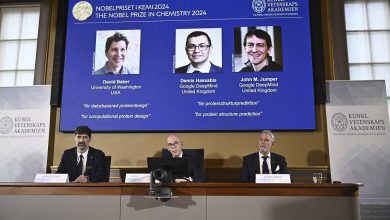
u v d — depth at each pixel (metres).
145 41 4.48
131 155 4.37
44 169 4.28
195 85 4.34
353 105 4.23
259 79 4.30
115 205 2.56
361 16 4.76
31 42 4.99
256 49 4.36
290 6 4.44
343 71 4.55
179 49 4.43
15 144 4.36
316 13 4.43
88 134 3.48
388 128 4.15
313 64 4.33
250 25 4.42
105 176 3.48
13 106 4.44
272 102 4.25
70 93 4.41
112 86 4.40
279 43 4.36
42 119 4.40
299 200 2.50
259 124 4.22
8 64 4.96
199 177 3.49
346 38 4.66
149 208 2.54
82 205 2.58
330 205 2.49
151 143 4.38
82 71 4.46
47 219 2.58
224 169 4.29
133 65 4.43
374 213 3.99
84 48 4.51
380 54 4.67
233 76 4.32
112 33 4.52
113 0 4.60
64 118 4.37
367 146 4.13
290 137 4.29
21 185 2.63
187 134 4.35
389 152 4.11
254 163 3.65
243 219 2.50
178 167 2.66
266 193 2.52
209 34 4.43
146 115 4.33
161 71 4.40
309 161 4.24
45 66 4.73
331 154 4.13
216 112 4.27
